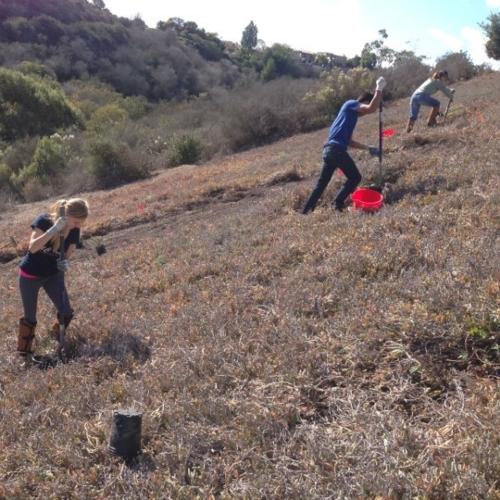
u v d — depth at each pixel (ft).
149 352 18.03
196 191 47.26
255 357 15.39
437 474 10.23
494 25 99.45
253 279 22.03
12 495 12.16
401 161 33.50
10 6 203.62
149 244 33.99
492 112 43.24
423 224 22.75
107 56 204.03
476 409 11.72
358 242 22.30
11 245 46.68
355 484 10.52
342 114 29.14
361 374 14.03
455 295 15.33
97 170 76.54
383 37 128.47
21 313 25.86
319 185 29.48
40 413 15.29
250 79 148.66
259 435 12.55
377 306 16.30
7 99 106.83
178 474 11.94
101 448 13.12
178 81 209.77
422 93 44.98
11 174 86.22
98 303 24.31
